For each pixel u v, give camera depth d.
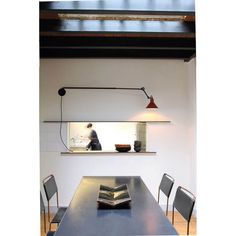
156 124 5.01
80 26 3.19
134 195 2.68
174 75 5.04
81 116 4.96
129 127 5.32
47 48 4.13
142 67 5.02
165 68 5.04
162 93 5.04
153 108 4.86
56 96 4.95
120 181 3.38
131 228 1.80
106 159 4.93
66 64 4.96
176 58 4.75
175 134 5.02
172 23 3.24
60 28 3.18
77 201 2.48
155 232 1.73
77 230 1.77
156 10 2.51
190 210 2.23
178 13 2.54
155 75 5.03
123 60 5.00
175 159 5.01
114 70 5.00
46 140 4.91
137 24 3.23
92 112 4.97
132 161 4.96
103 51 4.64
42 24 3.17
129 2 2.50
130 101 5.00
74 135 5.20
